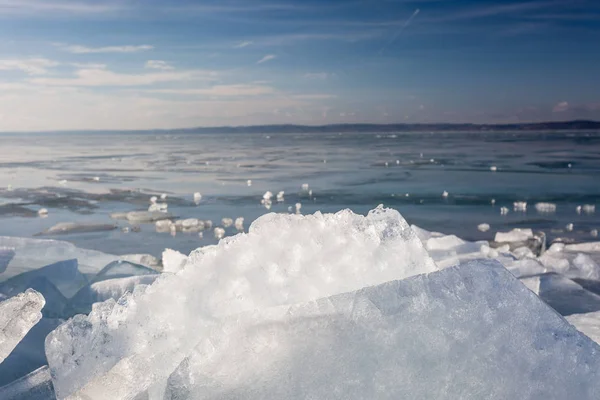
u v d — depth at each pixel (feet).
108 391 3.13
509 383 2.55
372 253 3.34
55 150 196.65
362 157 116.78
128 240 29.17
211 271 3.31
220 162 108.68
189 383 2.76
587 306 7.17
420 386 2.57
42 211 41.45
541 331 2.70
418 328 2.72
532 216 37.14
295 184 62.03
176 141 329.72
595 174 67.82
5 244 8.19
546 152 124.06
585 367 2.58
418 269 3.34
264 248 3.32
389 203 45.06
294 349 2.77
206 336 2.91
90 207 45.11
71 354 3.30
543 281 8.29
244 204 46.55
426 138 297.12
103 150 191.93
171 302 3.30
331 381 2.64
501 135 342.44
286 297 3.11
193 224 34.19
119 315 3.34
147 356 3.15
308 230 3.40
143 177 75.61
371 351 2.69
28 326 3.82
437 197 48.26
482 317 2.74
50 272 6.94
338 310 2.86
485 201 45.16
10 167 100.37
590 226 32.73
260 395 2.67
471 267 2.95
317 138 355.15
